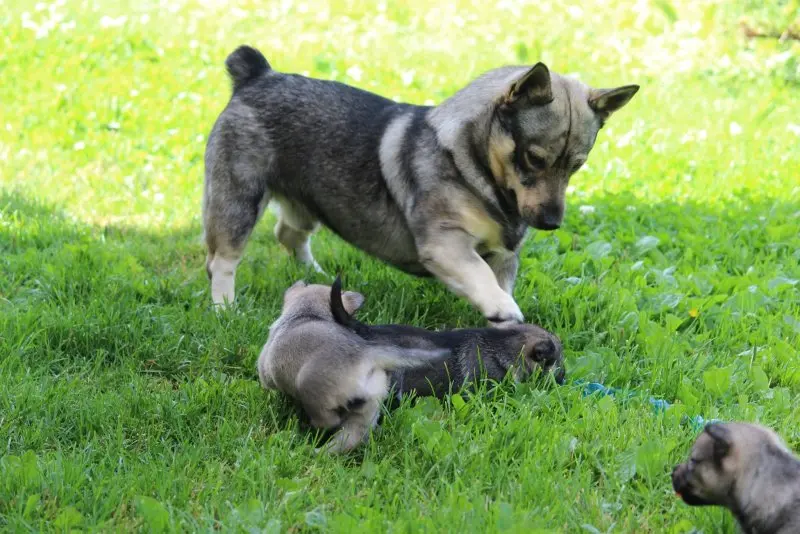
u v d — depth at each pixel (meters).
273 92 7.10
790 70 16.45
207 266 7.44
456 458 4.95
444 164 6.44
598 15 18.97
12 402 5.43
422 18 18.30
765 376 6.02
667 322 6.89
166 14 17.39
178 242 8.84
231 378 6.07
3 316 6.50
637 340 6.67
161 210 9.86
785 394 5.87
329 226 7.21
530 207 6.26
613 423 5.30
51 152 11.41
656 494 4.75
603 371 6.18
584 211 9.54
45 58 14.59
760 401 5.86
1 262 7.79
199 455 5.00
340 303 5.30
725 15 17.97
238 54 7.31
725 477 4.12
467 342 5.80
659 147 12.77
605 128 13.48
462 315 7.15
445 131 6.44
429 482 4.86
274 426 5.43
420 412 5.31
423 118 6.70
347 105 7.01
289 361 5.18
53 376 5.98
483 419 5.35
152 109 12.99
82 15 16.84
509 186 6.36
